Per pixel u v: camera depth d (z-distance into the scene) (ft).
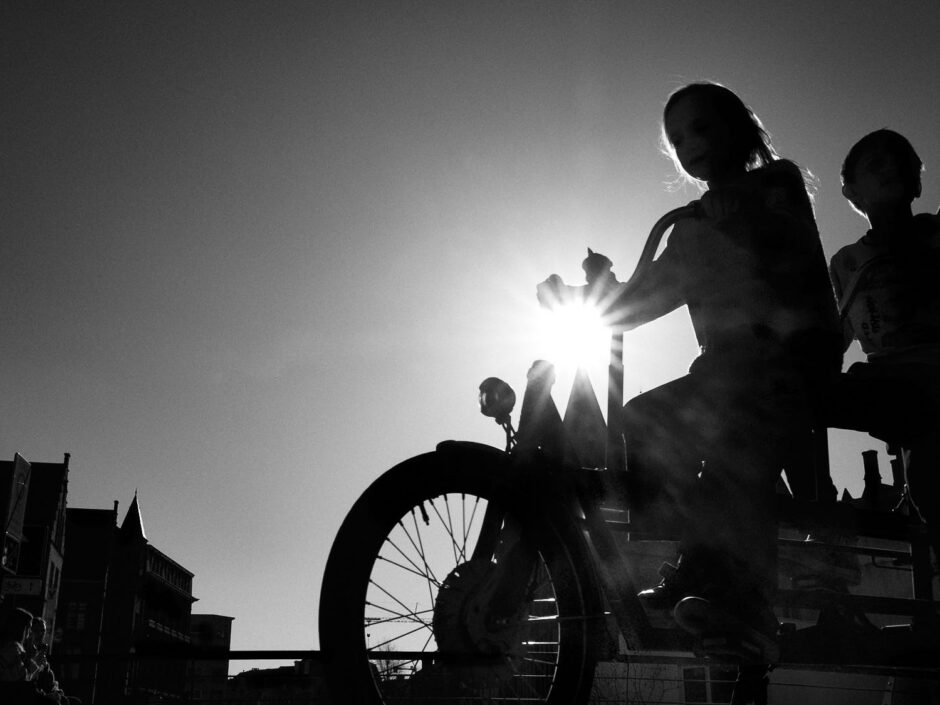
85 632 246.27
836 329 8.50
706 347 8.56
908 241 11.05
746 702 8.72
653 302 8.91
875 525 8.95
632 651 8.16
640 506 8.21
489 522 8.21
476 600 7.84
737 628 7.45
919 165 11.11
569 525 8.04
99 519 262.47
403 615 7.80
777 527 8.27
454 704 8.02
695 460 8.27
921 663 8.60
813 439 8.91
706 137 8.87
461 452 8.10
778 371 8.23
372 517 7.80
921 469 9.14
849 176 11.42
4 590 156.76
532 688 8.19
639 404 8.43
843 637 8.63
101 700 8.14
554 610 8.61
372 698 7.39
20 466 155.53
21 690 17.61
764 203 8.49
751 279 8.35
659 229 8.86
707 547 8.07
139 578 270.05
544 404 8.61
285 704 8.23
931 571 9.25
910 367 9.38
